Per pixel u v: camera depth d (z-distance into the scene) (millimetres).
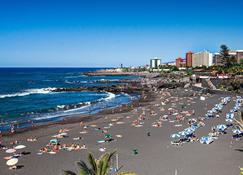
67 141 42062
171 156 34781
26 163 32562
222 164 32031
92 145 39750
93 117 61812
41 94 115125
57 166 31547
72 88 134625
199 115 62188
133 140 42094
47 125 53906
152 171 30016
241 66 157125
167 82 152625
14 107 79062
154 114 63406
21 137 44875
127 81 184750
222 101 77875
